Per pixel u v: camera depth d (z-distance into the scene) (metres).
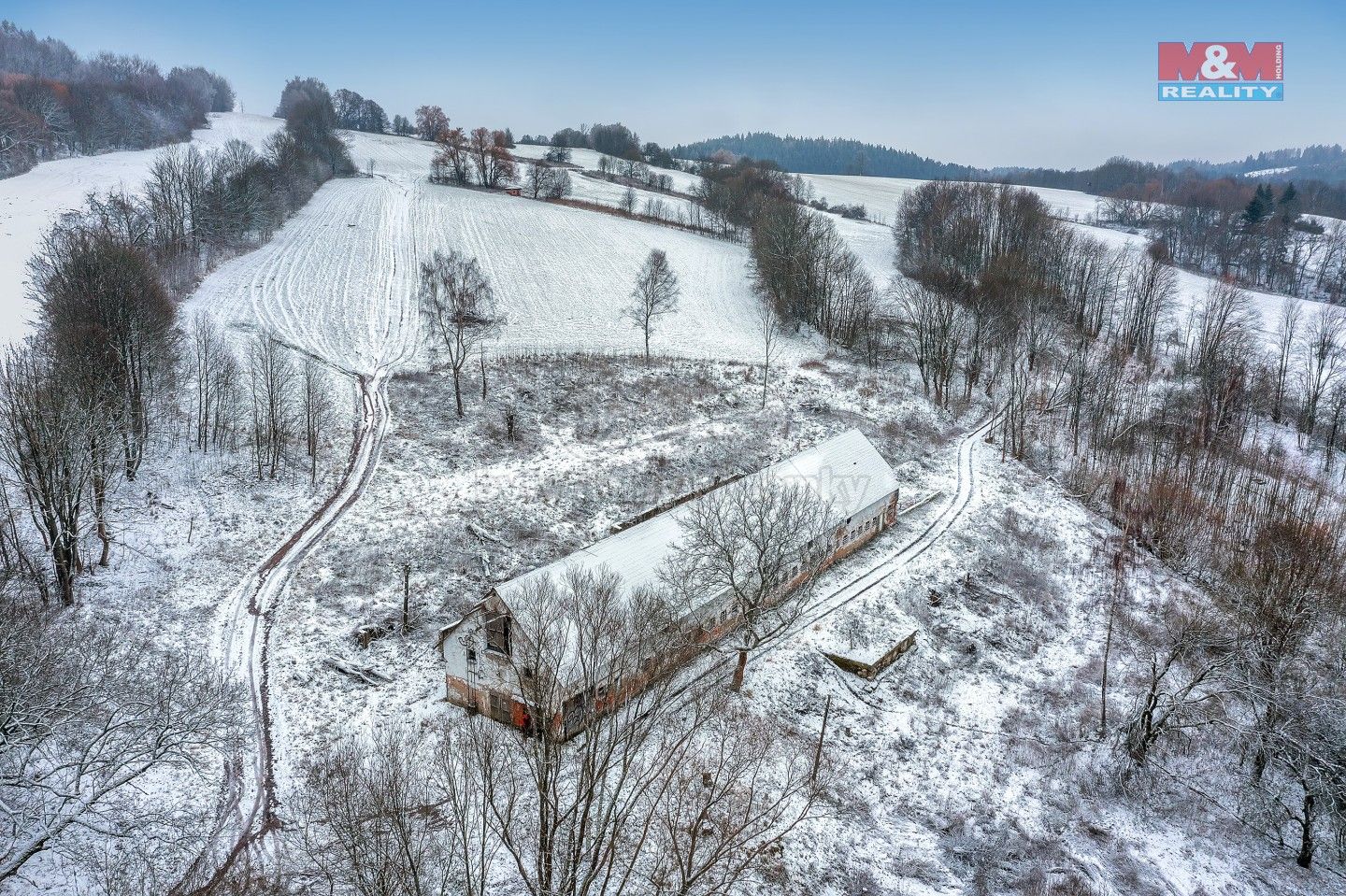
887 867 37.09
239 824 34.97
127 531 54.72
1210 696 45.00
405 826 28.52
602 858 32.28
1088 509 73.69
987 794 42.28
